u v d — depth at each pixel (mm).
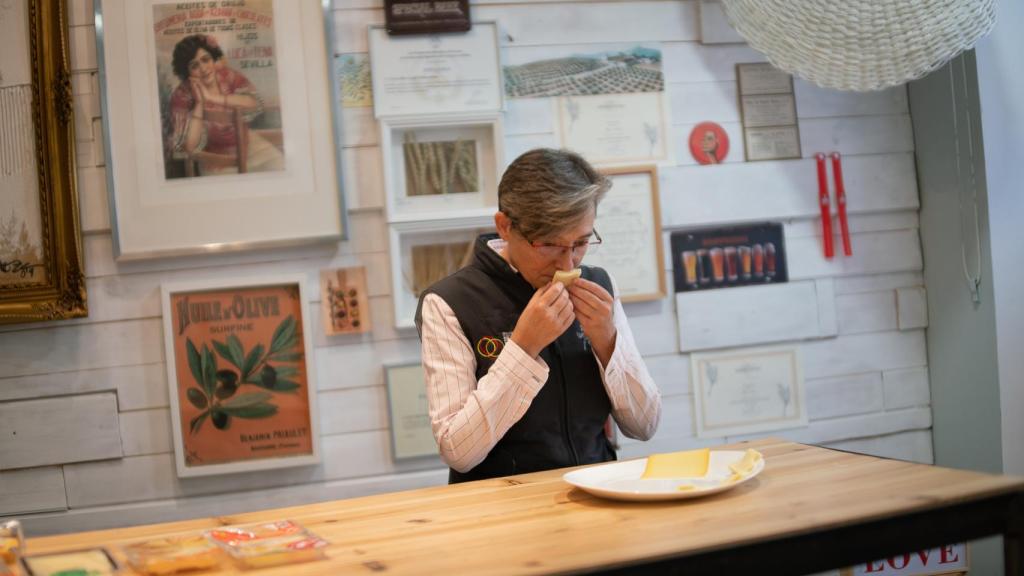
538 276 1948
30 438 2711
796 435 3133
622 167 2973
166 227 2734
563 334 2053
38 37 2691
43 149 2684
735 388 3092
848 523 1343
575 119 2977
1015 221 2977
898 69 2666
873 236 3205
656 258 2998
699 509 1454
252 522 1596
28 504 2713
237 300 2781
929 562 2146
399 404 2834
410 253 2863
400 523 1518
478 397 1833
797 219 3148
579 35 2988
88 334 2736
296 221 2785
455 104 2867
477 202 2898
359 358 2838
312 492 2814
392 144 2859
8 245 2680
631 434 2121
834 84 2721
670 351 3049
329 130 2795
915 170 3223
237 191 2766
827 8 2559
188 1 2764
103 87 2711
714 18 3076
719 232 3084
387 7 2818
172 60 2752
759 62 3113
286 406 2791
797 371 3135
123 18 2732
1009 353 2963
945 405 3182
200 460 2750
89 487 2734
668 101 3037
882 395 3205
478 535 1408
